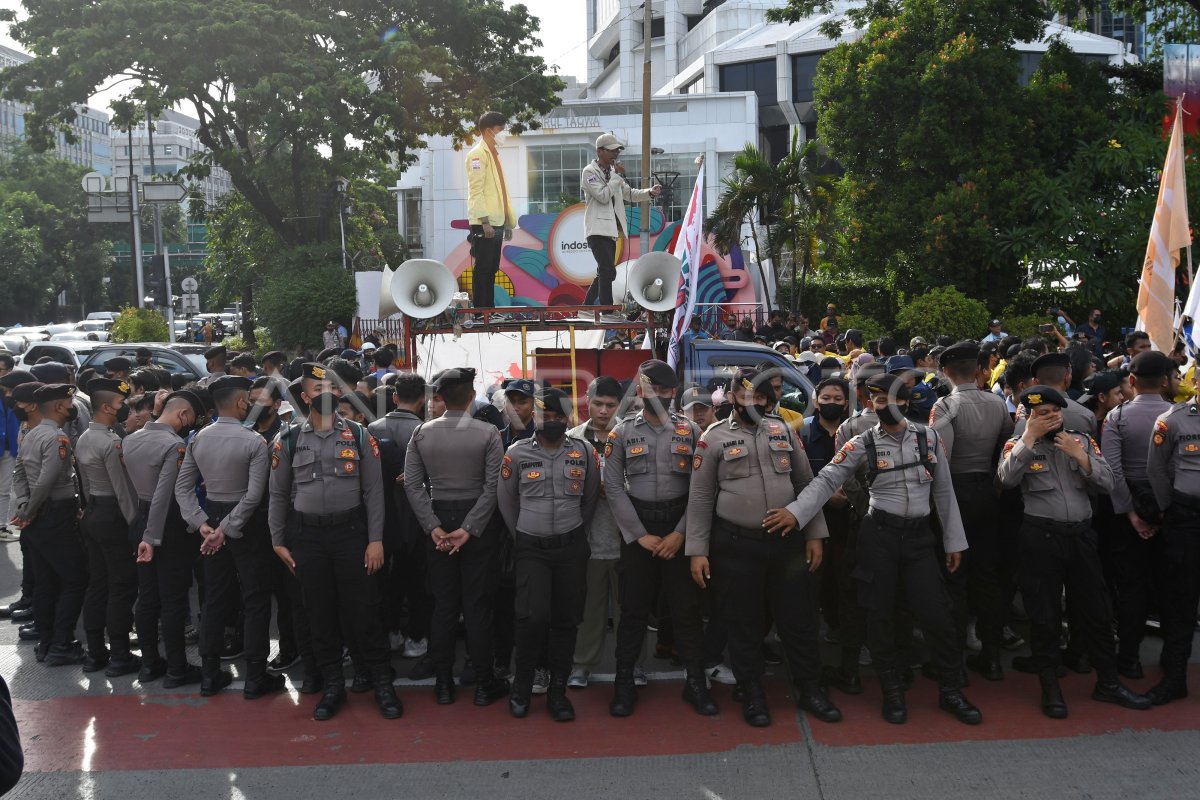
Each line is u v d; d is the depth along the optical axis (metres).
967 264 20.41
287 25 22.16
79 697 5.71
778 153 54.91
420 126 25.20
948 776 4.49
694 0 69.69
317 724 5.27
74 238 71.38
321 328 23.81
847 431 5.62
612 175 9.34
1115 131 20.16
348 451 5.30
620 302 9.46
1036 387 5.07
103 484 5.91
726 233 22.56
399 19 24.97
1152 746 4.75
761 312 20.78
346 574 5.31
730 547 5.10
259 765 4.76
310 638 5.69
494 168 9.27
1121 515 5.60
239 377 5.69
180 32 21.05
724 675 5.77
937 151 20.56
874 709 5.32
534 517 5.24
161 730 5.21
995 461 5.59
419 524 5.93
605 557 5.68
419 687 5.83
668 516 5.26
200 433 5.64
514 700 5.32
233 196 31.94
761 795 4.36
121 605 6.01
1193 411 5.19
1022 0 20.98
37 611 6.39
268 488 5.58
